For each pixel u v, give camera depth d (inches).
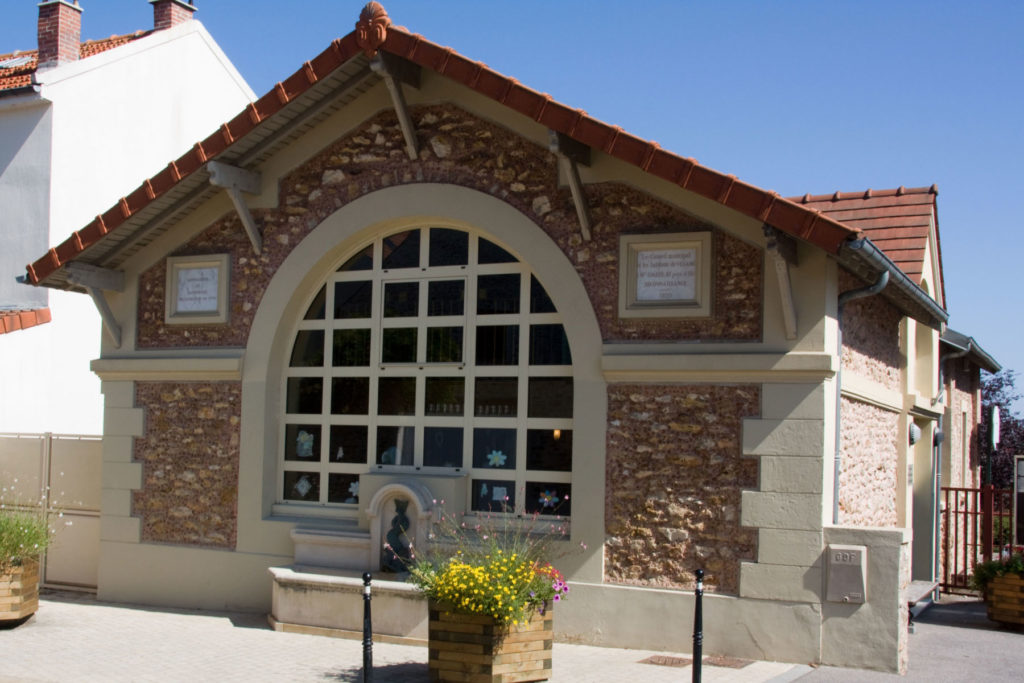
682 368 335.9
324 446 405.4
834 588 314.5
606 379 349.4
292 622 369.4
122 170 652.7
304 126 399.2
